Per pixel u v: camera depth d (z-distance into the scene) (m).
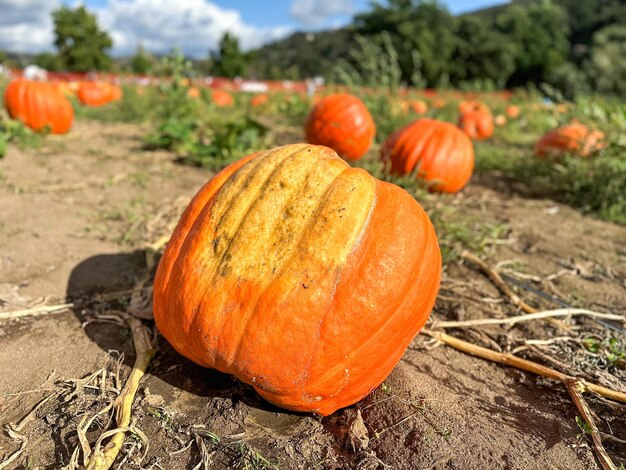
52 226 1.12
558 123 2.12
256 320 0.51
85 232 1.11
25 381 0.64
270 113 3.96
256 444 0.54
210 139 2.13
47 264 0.94
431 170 1.36
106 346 0.71
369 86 3.57
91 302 0.82
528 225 1.32
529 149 2.51
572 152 1.81
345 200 0.53
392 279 0.52
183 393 0.62
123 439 0.54
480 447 0.55
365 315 0.51
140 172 1.69
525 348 0.75
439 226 1.12
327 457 0.54
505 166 2.04
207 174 1.73
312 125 1.73
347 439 0.56
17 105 2.21
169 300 0.57
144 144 2.24
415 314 0.56
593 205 1.53
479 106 3.40
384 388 0.63
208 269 0.54
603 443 0.57
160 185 1.54
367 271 0.52
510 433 0.57
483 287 0.94
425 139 1.37
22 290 0.84
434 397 0.62
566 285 0.98
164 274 0.59
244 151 1.84
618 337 0.79
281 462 0.52
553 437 0.57
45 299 0.82
